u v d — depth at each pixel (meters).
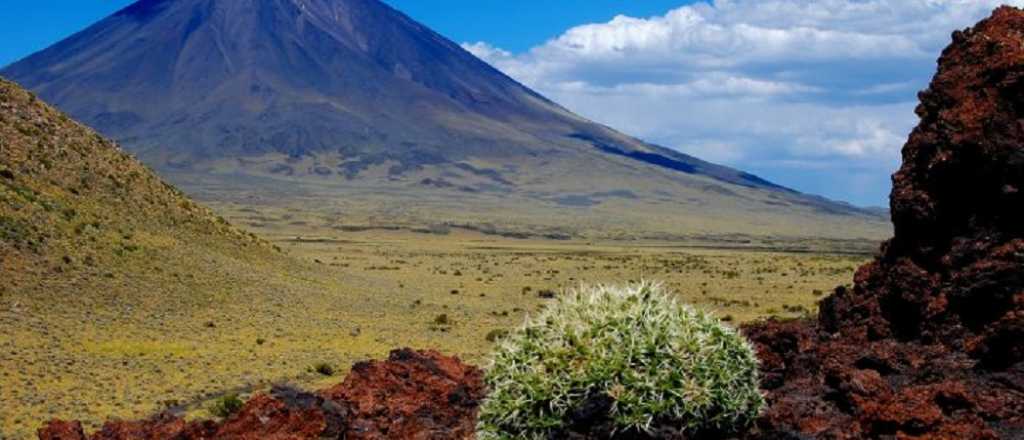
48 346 36.81
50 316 42.00
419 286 75.31
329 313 53.06
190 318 46.66
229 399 26.20
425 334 46.25
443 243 189.25
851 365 11.85
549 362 9.79
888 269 13.45
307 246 149.38
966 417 9.56
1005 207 11.86
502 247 174.50
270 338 42.94
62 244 51.25
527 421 9.74
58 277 47.31
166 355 37.09
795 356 12.77
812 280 82.44
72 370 33.09
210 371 34.28
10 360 33.56
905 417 9.55
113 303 46.59
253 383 32.25
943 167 12.41
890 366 11.50
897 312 12.96
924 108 13.34
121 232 57.53
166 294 50.44
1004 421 9.58
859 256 142.62
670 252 161.12
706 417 9.59
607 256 133.50
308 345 41.56
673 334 9.74
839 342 13.27
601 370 9.54
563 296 10.55
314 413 12.91
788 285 76.44
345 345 41.94
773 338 13.48
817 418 10.41
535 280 83.88
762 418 10.23
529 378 9.78
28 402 27.94
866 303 13.62
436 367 15.69
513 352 10.16
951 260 12.21
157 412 27.25
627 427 9.40
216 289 54.25
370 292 65.44
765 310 56.81
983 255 11.91
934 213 12.61
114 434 13.42
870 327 13.17
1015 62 12.15
